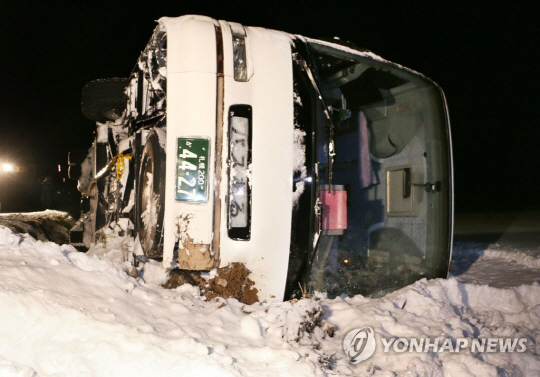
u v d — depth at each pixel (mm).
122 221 5570
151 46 4805
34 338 2891
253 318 3367
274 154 4145
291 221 4141
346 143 5371
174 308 3529
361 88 5266
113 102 6691
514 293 4633
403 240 5242
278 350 3102
